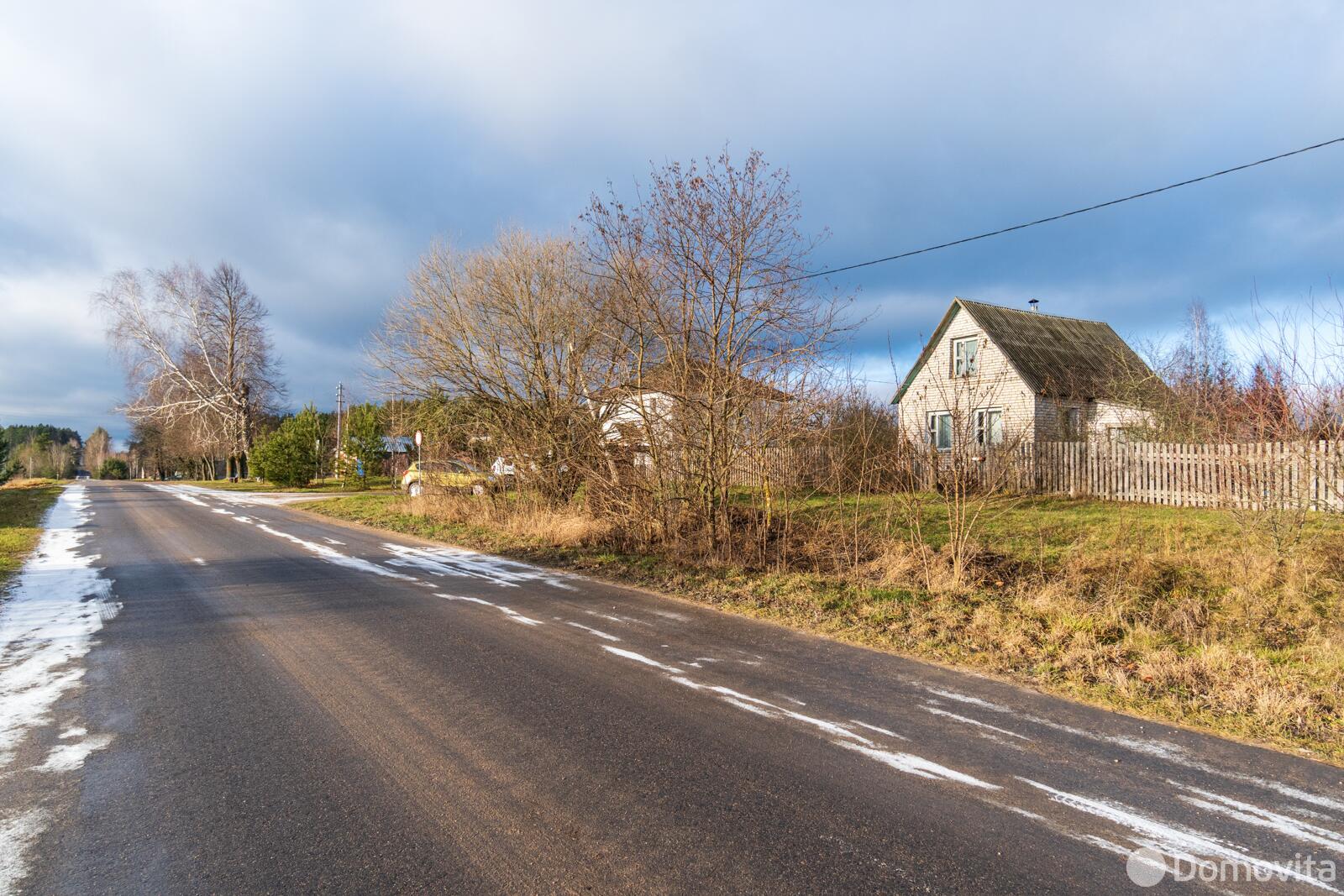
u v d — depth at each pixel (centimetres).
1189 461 1322
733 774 379
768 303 984
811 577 889
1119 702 488
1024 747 416
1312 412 765
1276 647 583
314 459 3762
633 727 443
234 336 4412
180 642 640
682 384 1034
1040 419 2077
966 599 770
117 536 1490
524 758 397
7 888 278
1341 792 362
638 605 796
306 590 879
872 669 564
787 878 286
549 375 1433
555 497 1460
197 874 288
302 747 412
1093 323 2552
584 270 1312
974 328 2261
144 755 403
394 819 332
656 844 311
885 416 1253
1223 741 425
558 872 290
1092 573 813
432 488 1812
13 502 2516
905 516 1095
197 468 6738
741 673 554
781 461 1007
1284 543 788
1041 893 276
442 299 1496
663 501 1110
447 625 705
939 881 284
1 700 491
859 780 372
